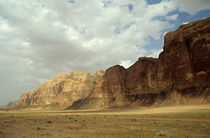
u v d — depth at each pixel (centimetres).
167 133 1602
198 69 8731
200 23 9362
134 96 13162
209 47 8494
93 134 1698
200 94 8044
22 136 1591
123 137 1528
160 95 10550
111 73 16162
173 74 10062
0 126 2416
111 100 14275
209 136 1551
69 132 1831
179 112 4903
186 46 9531
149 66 12975
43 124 2706
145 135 1622
